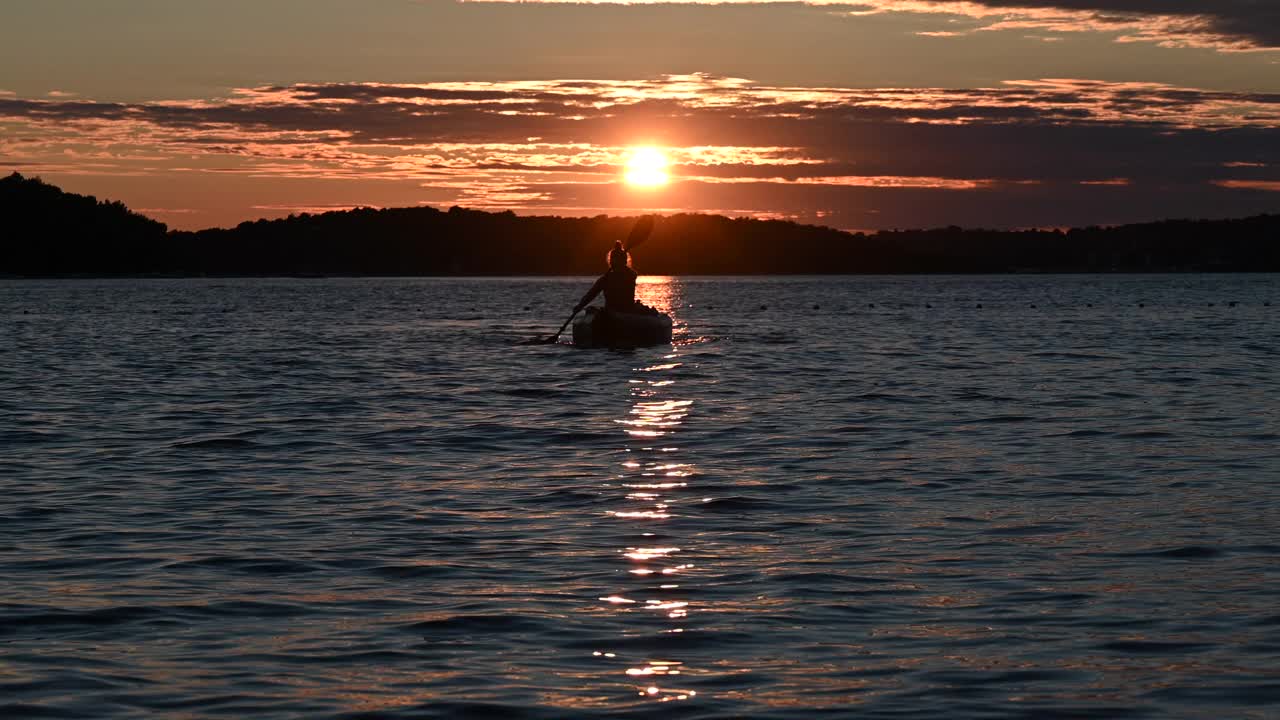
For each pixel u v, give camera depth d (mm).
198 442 17688
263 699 7348
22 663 7988
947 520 12289
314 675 7773
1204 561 10523
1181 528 11820
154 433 18609
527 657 8117
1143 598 9414
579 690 7492
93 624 8844
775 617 8984
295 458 16281
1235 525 11914
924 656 8094
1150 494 13547
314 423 19750
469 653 8195
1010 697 7328
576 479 14648
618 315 37500
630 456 16375
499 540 11477
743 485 14211
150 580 10055
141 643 8414
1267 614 8938
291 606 9297
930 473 14977
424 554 10930
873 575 10156
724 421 19859
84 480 14633
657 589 9750
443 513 12688
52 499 13453
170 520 12375
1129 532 11672
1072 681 7590
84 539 11539
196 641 8461
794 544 11281
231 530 11914
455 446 17312
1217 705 7180
